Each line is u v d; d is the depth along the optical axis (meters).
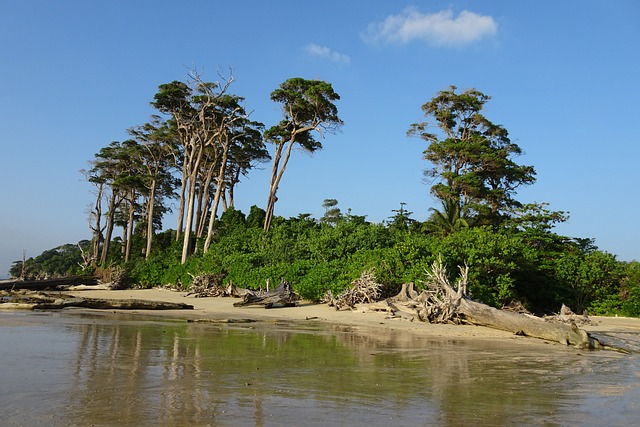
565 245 34.72
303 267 27.92
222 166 47.19
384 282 22.08
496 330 15.14
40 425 4.51
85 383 6.18
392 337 12.91
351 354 9.57
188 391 5.93
